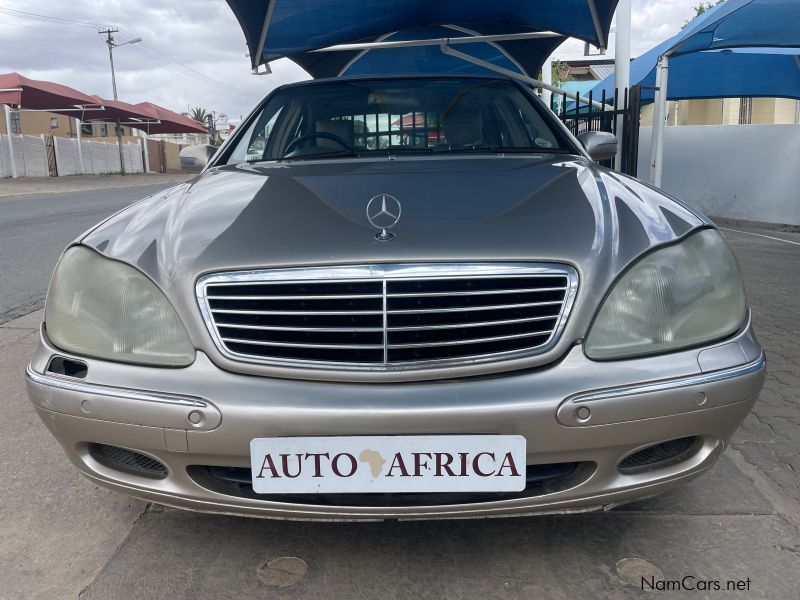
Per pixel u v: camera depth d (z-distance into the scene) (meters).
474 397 1.66
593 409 1.66
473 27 6.62
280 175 2.41
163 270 1.83
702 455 1.82
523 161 2.59
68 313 1.86
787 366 3.63
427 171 2.35
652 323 1.76
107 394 1.73
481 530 2.14
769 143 10.71
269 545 2.08
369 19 5.95
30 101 27.06
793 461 2.57
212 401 1.68
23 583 1.92
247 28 5.34
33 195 19.25
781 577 1.90
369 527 2.16
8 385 3.44
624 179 2.37
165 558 2.02
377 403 1.66
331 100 3.12
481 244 1.77
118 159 34.78
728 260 1.91
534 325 1.73
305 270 1.74
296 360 1.72
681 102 19.00
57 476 2.52
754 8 7.18
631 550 2.03
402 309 1.71
